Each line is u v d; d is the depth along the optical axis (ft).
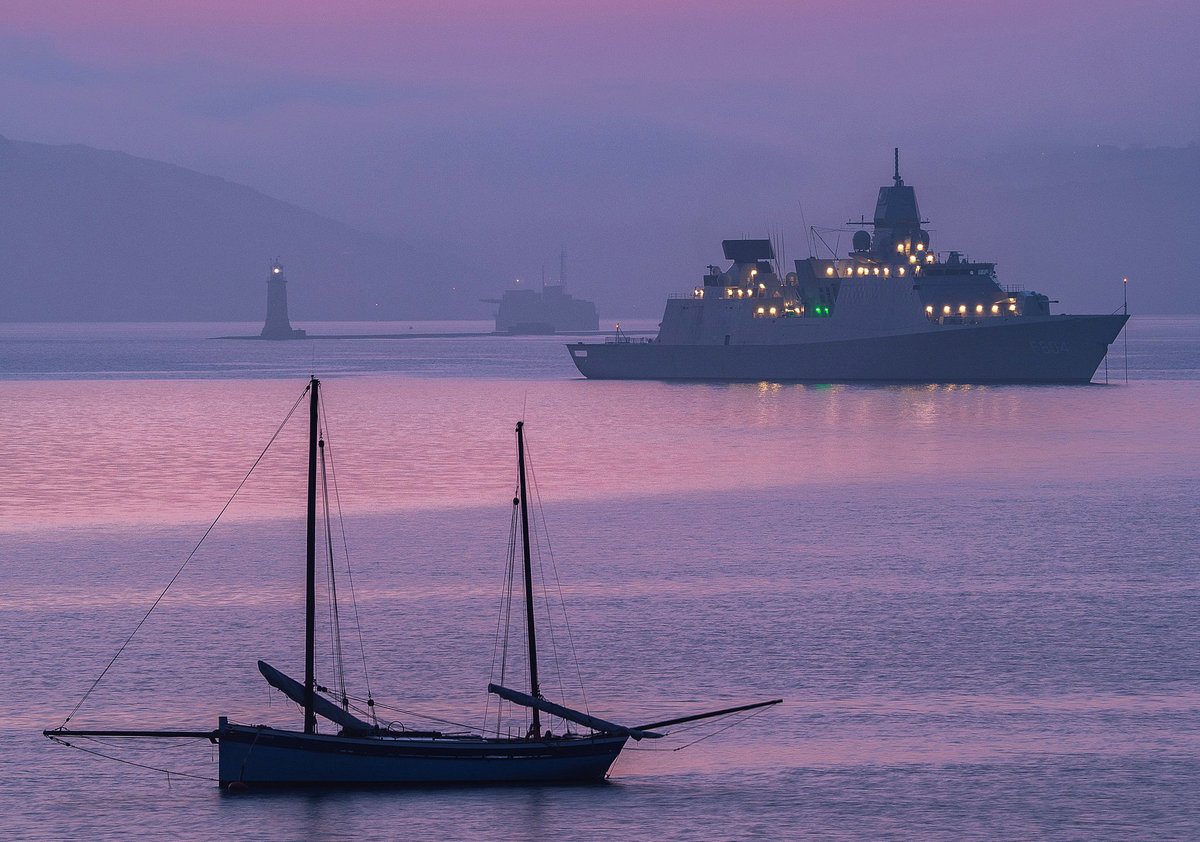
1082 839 536.42
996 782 585.63
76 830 547.90
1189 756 608.60
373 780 597.52
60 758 617.21
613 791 588.50
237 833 547.49
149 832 547.08
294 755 592.60
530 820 561.02
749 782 590.96
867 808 564.30
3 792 581.53
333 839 541.75
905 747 623.77
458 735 614.75
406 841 540.93
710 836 544.21
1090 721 651.66
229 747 590.14
